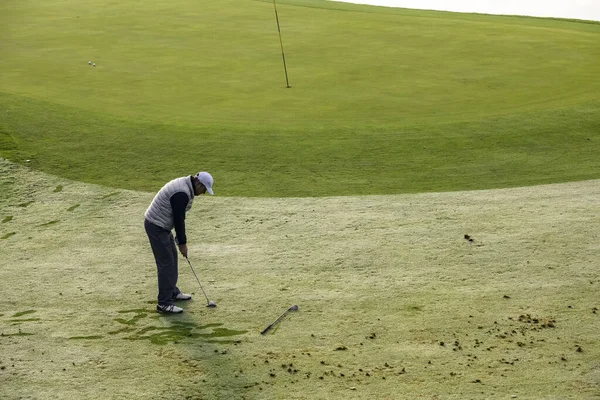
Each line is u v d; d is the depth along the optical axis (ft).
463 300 27.30
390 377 21.94
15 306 28.12
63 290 29.66
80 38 76.69
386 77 62.69
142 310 27.55
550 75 62.85
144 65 66.95
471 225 35.06
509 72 64.03
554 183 41.39
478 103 56.08
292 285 29.35
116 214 38.99
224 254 33.01
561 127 51.21
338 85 60.59
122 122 52.60
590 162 45.06
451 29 80.38
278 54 70.23
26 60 68.39
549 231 33.65
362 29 80.43
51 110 54.75
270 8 91.50
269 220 37.19
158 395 21.26
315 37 76.74
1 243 35.65
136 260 32.89
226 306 27.63
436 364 22.65
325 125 51.72
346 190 41.63
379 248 32.86
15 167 45.80
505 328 24.93
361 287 28.89
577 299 26.91
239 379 22.11
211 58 69.15
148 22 83.92
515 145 48.32
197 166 45.75
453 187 41.55
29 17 86.94
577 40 75.05
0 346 24.57
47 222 38.32
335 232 35.12
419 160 46.09
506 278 29.07
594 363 22.30
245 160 46.44
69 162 46.68
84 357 23.72
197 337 25.09
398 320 25.90
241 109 55.11
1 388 21.67
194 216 38.22
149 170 45.37
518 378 21.58
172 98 57.77
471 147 47.98
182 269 31.48
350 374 22.22
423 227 35.14
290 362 23.11
